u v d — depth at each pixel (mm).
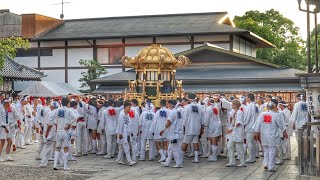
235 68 36250
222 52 36188
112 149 19000
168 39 42688
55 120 16062
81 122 19516
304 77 13539
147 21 47281
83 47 44594
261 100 18438
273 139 15258
